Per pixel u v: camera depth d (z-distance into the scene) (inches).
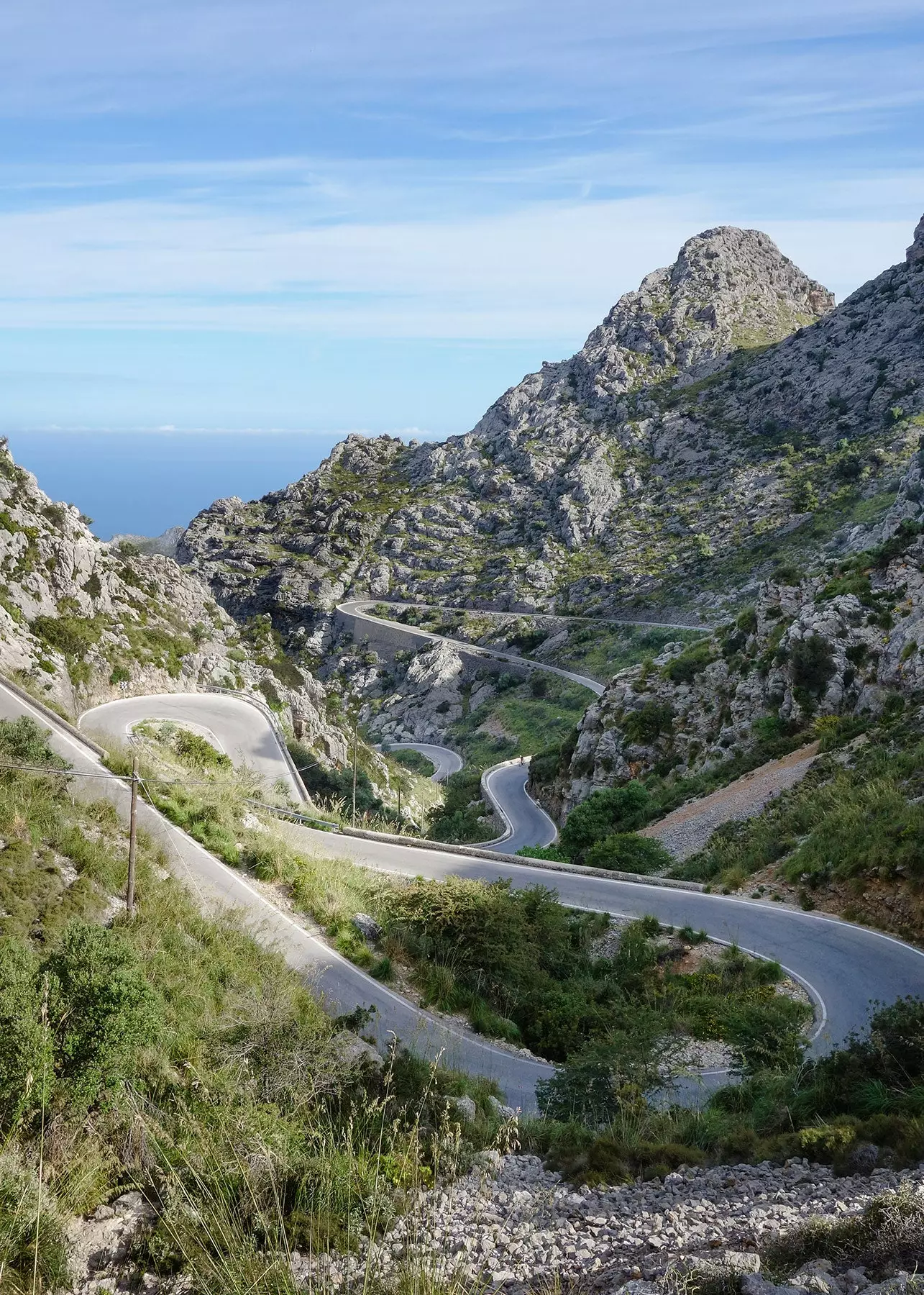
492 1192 380.5
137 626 2832.2
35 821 792.9
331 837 1513.3
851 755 1565.0
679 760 2310.5
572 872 1409.9
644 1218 353.7
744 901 1203.9
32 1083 350.0
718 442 7657.5
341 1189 325.7
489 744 4899.1
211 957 727.7
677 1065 726.5
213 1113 386.3
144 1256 307.1
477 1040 819.4
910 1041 547.8
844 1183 377.1
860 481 5905.5
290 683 3779.5
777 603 2377.0
